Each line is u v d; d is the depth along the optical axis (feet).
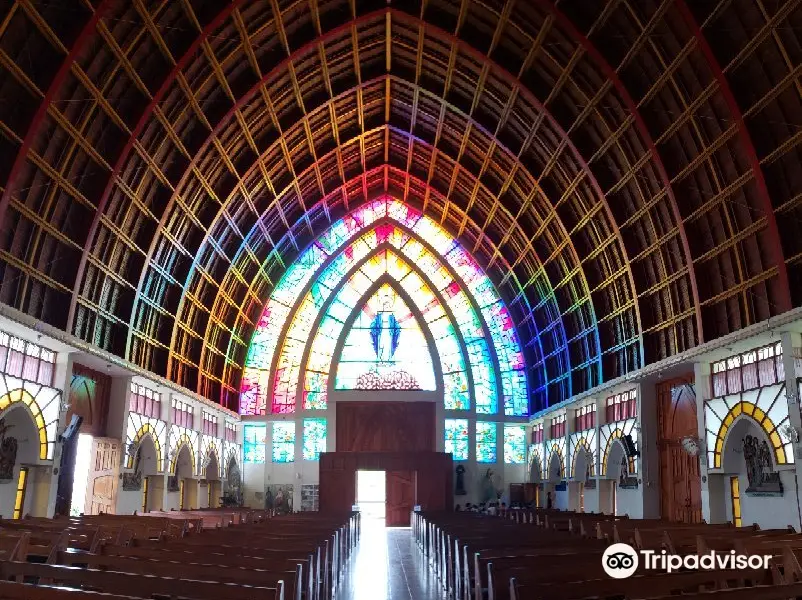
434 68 135.13
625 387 134.00
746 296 99.14
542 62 116.67
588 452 153.07
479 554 41.81
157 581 25.76
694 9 87.81
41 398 101.19
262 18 110.52
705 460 106.01
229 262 157.07
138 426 131.95
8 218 89.71
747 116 88.74
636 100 106.11
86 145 98.27
